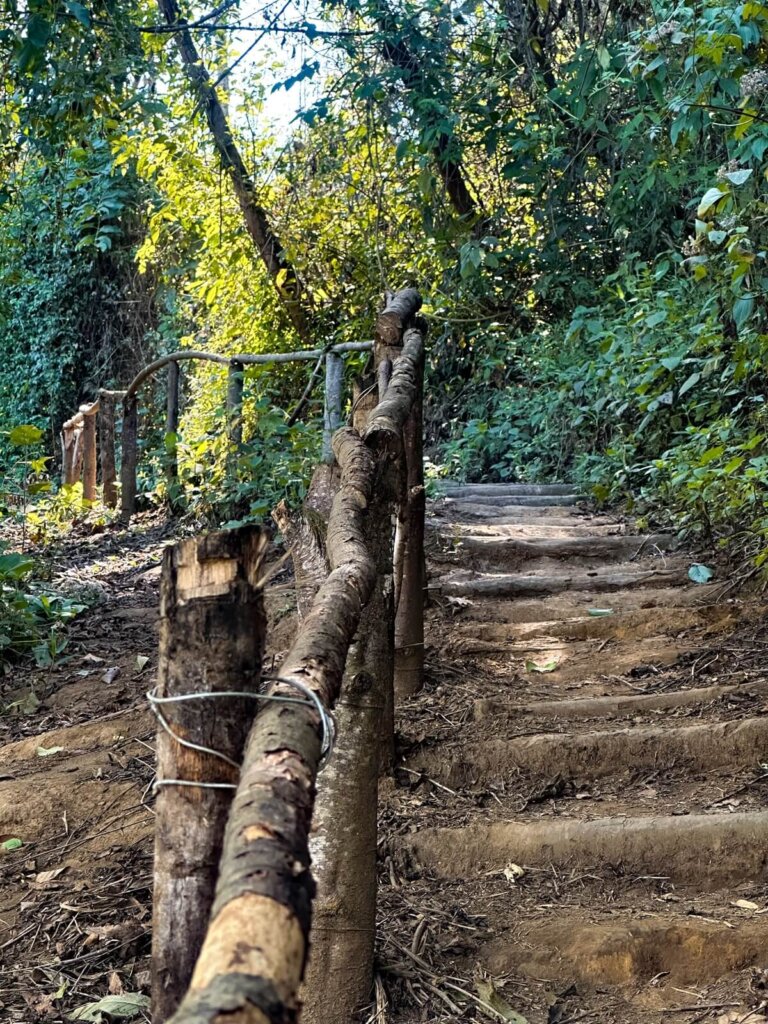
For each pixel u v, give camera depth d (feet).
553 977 8.37
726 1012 7.89
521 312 33.65
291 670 4.70
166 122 30.42
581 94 24.00
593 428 28.22
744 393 21.02
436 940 8.71
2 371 44.93
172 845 5.08
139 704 14.03
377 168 32.04
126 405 26.96
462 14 30.37
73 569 22.39
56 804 11.29
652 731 11.85
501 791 11.37
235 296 33.58
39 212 36.65
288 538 8.68
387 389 10.34
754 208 16.87
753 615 15.60
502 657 15.19
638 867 9.79
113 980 8.32
